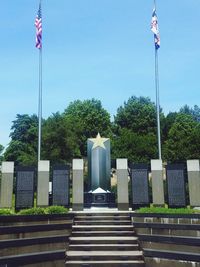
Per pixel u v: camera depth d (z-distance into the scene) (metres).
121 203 27.56
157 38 34.69
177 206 26.62
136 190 27.45
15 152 63.78
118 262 19.28
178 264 18.34
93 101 89.25
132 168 27.83
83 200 27.66
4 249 17.69
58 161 54.84
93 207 29.64
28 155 57.28
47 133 56.03
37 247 19.34
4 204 26.70
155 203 27.41
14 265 17.45
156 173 27.88
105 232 22.08
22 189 26.77
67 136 57.16
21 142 66.69
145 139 63.91
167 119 82.06
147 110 83.19
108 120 86.00
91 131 82.38
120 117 84.25
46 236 20.36
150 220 21.88
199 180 27.06
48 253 19.08
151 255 19.36
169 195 26.89
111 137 81.31
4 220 19.08
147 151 61.44
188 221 20.23
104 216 23.83
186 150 55.56
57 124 57.53
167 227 20.36
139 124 81.75
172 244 19.27
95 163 30.69
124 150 62.28
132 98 89.88
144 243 20.55
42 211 21.89
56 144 56.00
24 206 26.50
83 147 71.50
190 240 18.45
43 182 27.61
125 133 68.25
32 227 19.84
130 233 22.05
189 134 59.59
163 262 18.89
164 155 59.22
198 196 26.78
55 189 27.44
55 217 22.02
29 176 27.00
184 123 66.31
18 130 70.94
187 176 28.03
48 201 27.39
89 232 22.05
